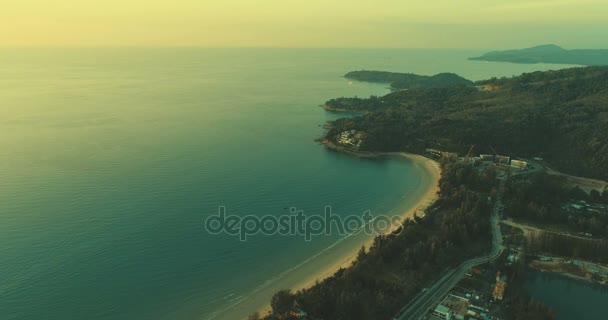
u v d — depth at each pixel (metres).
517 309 155.38
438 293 167.12
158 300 161.12
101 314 152.25
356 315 150.25
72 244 194.00
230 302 161.62
